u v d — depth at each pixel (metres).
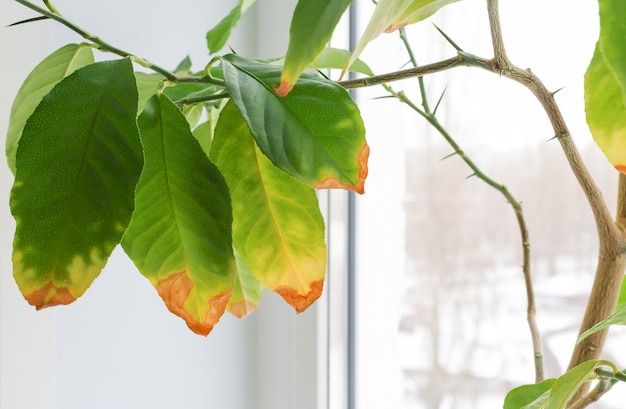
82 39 0.73
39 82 0.58
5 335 0.66
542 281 0.83
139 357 0.78
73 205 0.48
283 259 0.55
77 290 0.49
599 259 0.55
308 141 0.50
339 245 0.86
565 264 0.81
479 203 0.88
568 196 0.80
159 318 0.79
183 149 0.52
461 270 0.90
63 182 0.48
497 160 0.85
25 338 0.67
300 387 0.85
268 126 0.50
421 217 0.93
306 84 0.51
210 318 0.52
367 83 0.54
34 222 0.48
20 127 0.58
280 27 0.83
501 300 0.87
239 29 0.85
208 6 0.83
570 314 0.81
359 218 0.90
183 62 0.69
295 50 0.42
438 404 0.93
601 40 0.39
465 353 0.90
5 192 0.66
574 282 0.80
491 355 0.88
